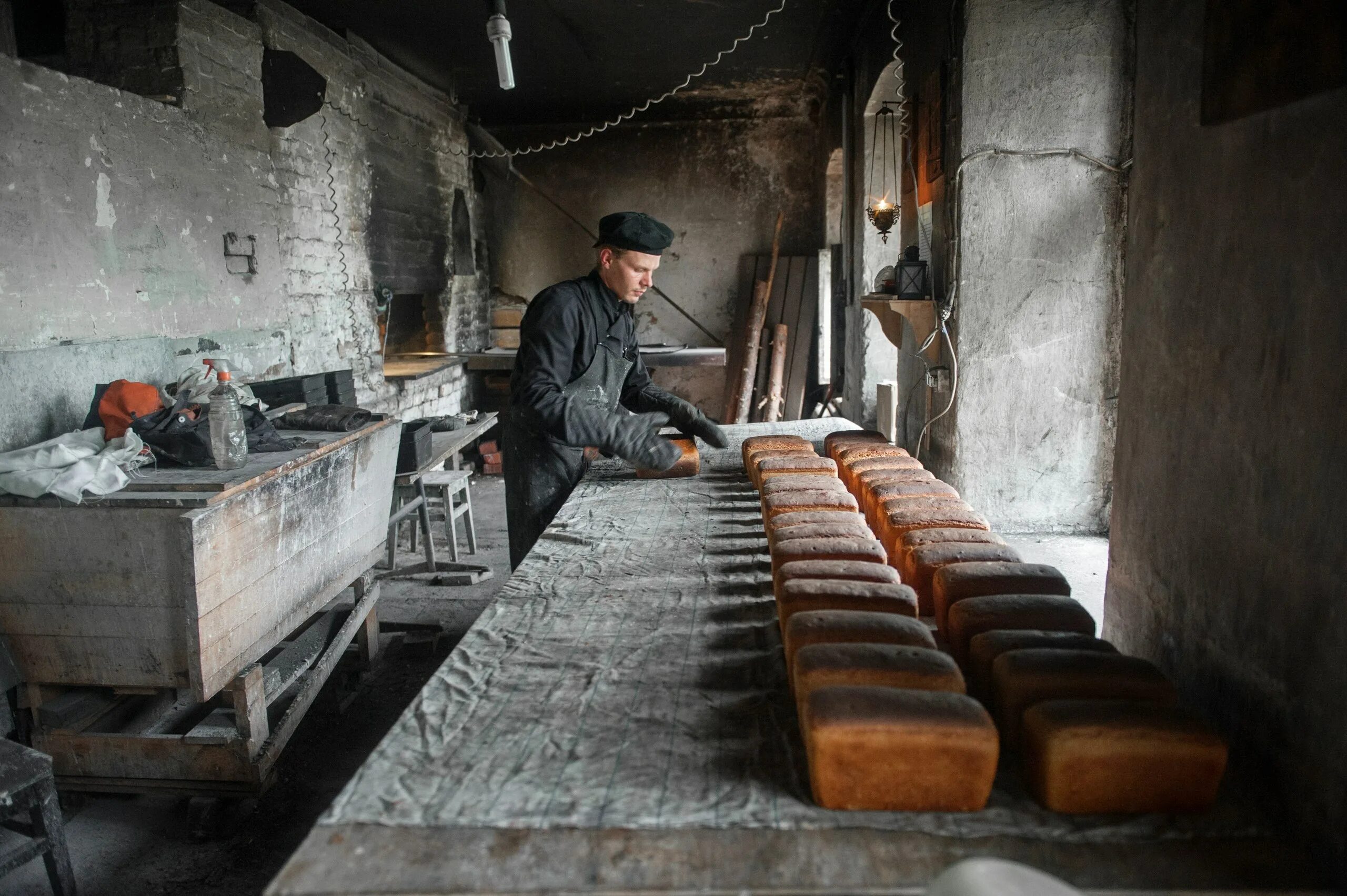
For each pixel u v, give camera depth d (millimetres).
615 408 2693
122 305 3346
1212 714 1412
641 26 5816
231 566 2389
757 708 1366
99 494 2232
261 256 4434
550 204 8711
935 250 4328
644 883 967
